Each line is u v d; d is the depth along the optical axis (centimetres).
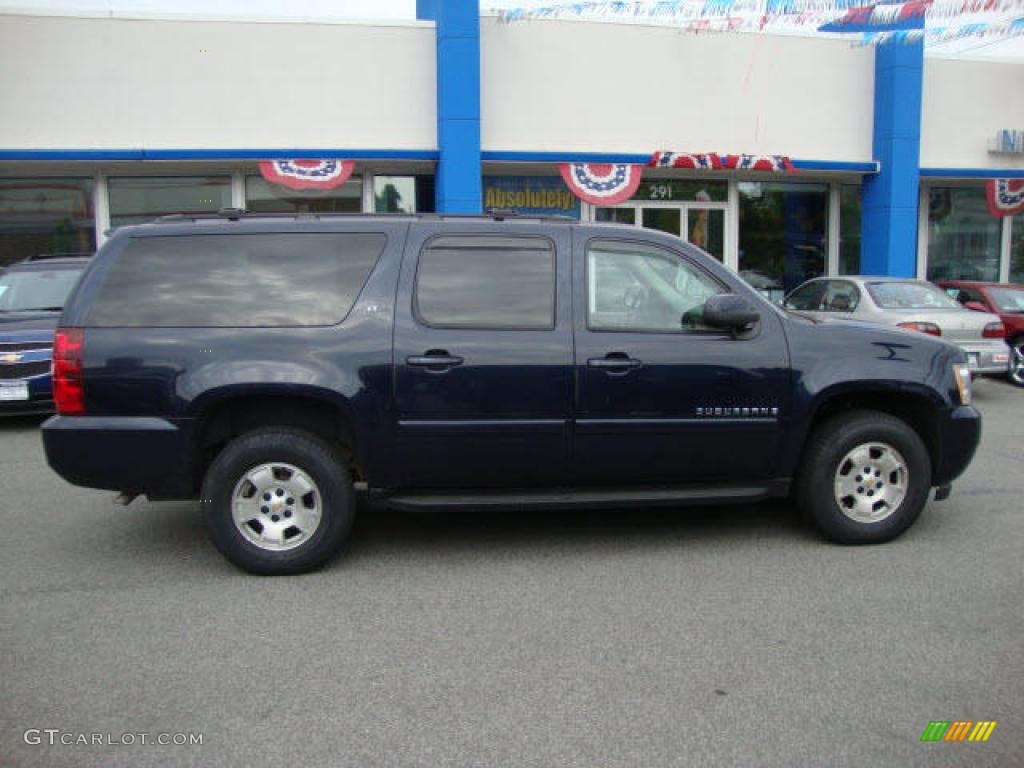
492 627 398
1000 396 1084
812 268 1608
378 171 1359
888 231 1472
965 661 362
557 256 485
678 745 301
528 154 1315
